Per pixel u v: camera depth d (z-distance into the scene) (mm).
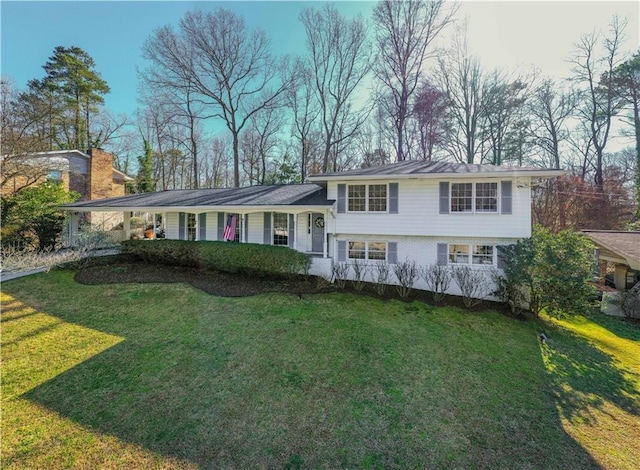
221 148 37312
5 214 13258
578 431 4305
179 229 16391
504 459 3658
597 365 6621
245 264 11414
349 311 8688
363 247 12227
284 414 4270
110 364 5410
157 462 3377
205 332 6887
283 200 12898
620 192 21594
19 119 14383
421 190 11320
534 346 7312
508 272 9852
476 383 5406
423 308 9500
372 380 5258
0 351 5742
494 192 10641
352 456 3586
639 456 3840
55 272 11039
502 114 23828
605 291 13297
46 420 3975
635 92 20453
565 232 9617
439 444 3854
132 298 8930
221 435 3822
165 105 25703
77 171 18641
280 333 6965
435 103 23328
